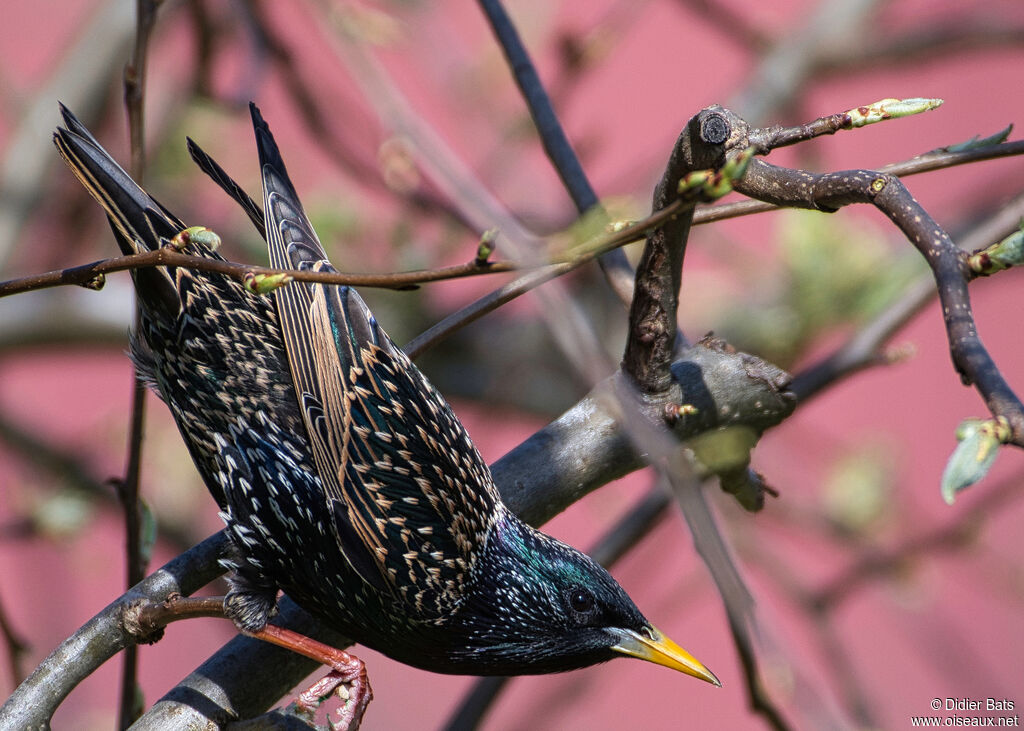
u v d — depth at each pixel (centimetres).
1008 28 1368
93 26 1357
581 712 1475
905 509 1191
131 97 697
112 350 1345
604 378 655
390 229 1134
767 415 673
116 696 1340
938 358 1656
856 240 1066
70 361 1677
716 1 1399
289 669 639
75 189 1349
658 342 621
